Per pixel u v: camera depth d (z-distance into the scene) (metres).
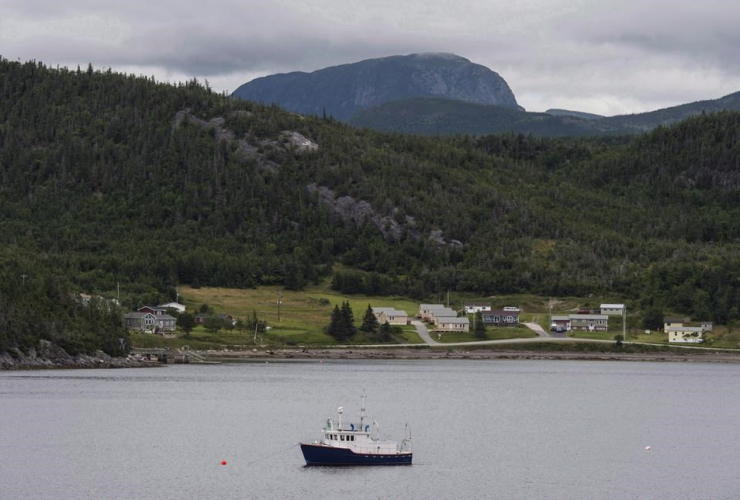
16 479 190.38
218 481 189.12
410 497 180.12
